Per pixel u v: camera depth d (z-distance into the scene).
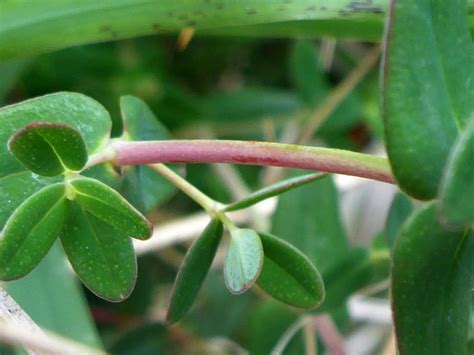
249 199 0.08
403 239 0.06
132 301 0.15
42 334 0.08
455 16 0.06
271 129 0.17
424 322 0.07
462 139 0.06
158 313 0.15
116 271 0.08
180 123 0.17
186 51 0.18
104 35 0.11
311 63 0.17
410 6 0.06
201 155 0.08
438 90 0.06
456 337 0.07
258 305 0.13
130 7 0.11
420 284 0.07
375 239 0.12
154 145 0.08
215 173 0.16
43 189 0.07
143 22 0.11
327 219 0.12
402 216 0.11
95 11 0.11
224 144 0.08
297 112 0.17
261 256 0.07
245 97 0.17
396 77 0.06
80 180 0.07
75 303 0.12
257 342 0.13
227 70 0.18
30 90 0.16
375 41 0.12
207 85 0.18
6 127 0.08
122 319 0.15
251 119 0.17
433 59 0.06
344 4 0.11
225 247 0.15
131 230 0.07
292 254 0.08
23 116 0.08
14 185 0.08
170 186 0.10
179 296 0.08
